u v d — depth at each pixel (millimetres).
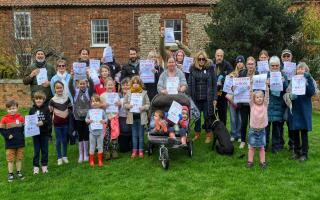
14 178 7539
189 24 24375
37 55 9031
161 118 8172
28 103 15961
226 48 17406
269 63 8578
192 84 9102
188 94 9133
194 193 6520
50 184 7188
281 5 17766
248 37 17359
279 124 8469
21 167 8148
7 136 7316
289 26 17719
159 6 24281
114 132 8562
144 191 6660
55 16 24219
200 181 7039
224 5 18156
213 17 18891
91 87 8586
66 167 8109
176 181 7105
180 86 8789
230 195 6352
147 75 9391
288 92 7852
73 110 8398
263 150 7672
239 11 17969
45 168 7852
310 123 7828
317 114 15359
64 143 8367
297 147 8117
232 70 9672
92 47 24656
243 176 7215
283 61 8734
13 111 7359
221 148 8547
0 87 15930
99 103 8109
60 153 8344
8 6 23781
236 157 8344
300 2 22375
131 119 8453
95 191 6770
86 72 8844
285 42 17797
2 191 6895
